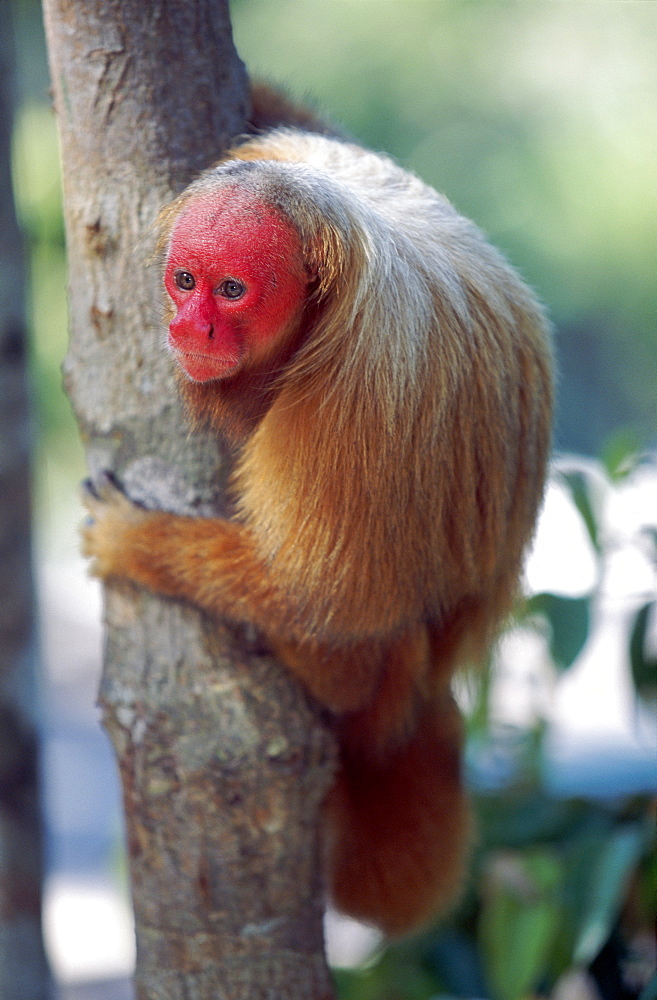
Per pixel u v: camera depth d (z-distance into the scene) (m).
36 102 16.56
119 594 4.70
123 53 4.45
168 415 4.64
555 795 6.75
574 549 9.58
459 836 5.93
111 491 4.71
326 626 4.56
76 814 12.41
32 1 16.56
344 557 4.49
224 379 4.57
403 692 5.21
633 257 18.12
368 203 4.74
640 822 6.18
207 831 4.61
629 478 6.29
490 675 6.48
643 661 6.20
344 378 4.38
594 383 18.73
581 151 18.41
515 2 18.45
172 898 4.66
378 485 4.42
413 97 18.25
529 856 5.96
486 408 4.66
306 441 4.45
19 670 7.09
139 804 4.67
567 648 5.93
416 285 4.48
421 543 4.57
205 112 4.61
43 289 14.95
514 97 18.52
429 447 4.47
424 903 5.96
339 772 5.54
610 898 5.61
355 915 6.05
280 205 4.30
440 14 18.25
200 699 4.59
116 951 10.12
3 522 7.07
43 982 7.12
